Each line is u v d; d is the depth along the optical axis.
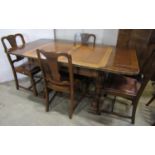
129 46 2.62
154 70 1.47
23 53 1.98
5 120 1.92
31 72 2.21
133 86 1.80
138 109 2.20
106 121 1.96
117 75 2.03
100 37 2.76
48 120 1.94
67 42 2.57
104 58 1.82
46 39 2.78
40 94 2.47
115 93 1.78
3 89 2.60
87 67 1.61
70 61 1.52
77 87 2.13
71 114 1.95
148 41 2.50
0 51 2.57
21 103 2.25
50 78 1.82
